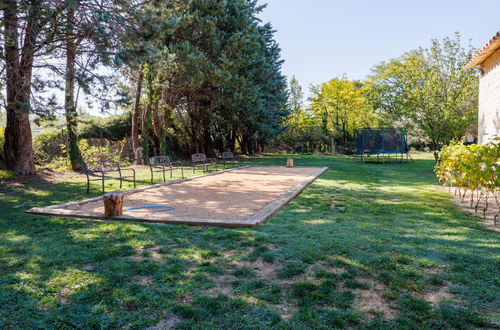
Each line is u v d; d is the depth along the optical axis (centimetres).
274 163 1923
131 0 1133
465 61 1376
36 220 511
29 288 273
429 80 1432
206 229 452
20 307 244
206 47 1803
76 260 335
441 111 1388
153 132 2127
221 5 1759
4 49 903
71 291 269
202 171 1388
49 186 929
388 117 3073
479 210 584
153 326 219
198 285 278
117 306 245
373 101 3291
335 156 3000
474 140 2312
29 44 951
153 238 409
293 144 4069
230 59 1781
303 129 4197
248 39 1772
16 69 977
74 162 1360
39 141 1756
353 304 246
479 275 291
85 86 927
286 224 475
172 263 329
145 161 1769
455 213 554
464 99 1387
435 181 1038
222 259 336
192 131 2320
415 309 237
